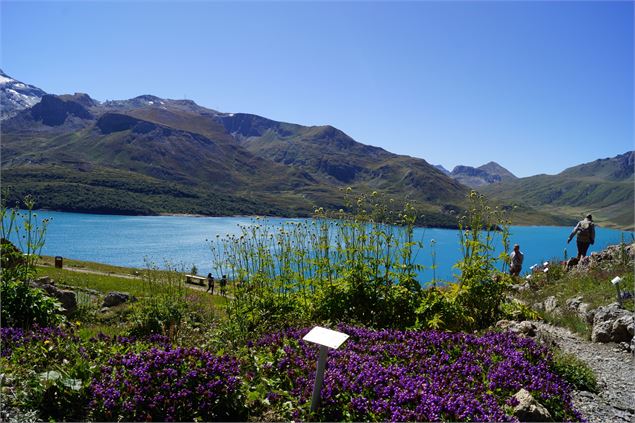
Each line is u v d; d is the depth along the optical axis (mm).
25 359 6758
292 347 7672
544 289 17859
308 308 10469
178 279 18047
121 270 41938
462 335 8398
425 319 9711
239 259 11414
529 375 7004
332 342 5336
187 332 11352
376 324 9875
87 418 5512
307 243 11281
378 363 6953
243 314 10398
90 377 6090
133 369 6023
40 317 10688
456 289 10898
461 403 5633
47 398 5684
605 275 16391
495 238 11625
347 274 10469
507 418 5652
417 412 5457
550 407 6465
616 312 11414
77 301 16078
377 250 10453
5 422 5188
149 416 5371
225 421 5621
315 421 5512
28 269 11500
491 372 6934
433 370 6898
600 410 6957
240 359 7059
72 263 45344
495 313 11719
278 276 11297
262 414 5832
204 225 174375
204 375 5891
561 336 11688
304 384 6211
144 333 11961
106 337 8297
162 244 101750
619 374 8734
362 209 10719
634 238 20578
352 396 5859
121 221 183500
